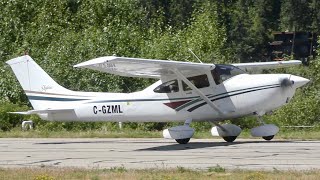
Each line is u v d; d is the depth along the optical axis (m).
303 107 77.19
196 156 41.31
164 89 51.03
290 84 48.84
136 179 32.38
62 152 45.97
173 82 50.69
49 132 63.41
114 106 52.66
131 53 90.69
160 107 51.25
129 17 104.81
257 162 37.62
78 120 54.25
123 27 95.69
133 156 42.41
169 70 49.56
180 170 34.72
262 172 33.38
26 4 101.75
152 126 75.38
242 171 33.94
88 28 97.19
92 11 103.44
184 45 93.88
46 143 53.34
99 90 83.69
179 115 50.75
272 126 50.38
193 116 50.41
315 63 87.12
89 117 53.72
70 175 34.00
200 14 102.00
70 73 85.06
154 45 92.06
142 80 85.19
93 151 46.12
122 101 52.41
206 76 49.56
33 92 55.78
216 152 43.09
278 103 49.28
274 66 55.91
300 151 42.38
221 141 51.97
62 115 54.47
